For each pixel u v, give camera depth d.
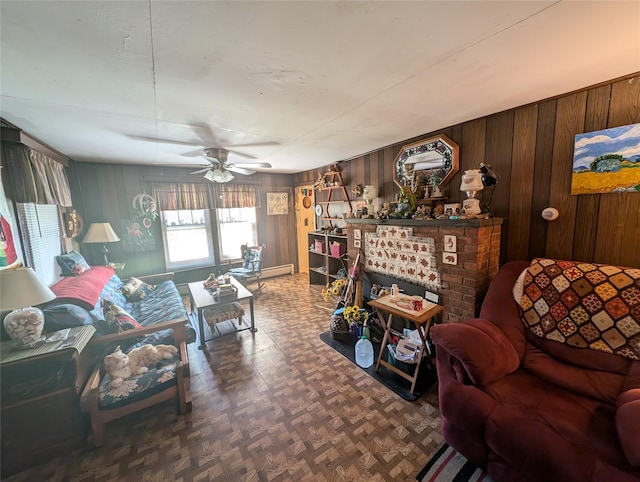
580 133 1.78
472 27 1.11
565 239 1.91
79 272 2.78
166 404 1.93
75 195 3.57
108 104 1.77
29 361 1.45
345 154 3.59
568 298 1.59
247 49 1.22
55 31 1.04
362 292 3.24
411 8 0.98
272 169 4.84
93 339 1.82
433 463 1.44
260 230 5.20
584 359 1.47
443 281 2.36
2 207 1.92
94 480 1.40
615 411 1.20
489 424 1.24
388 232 2.87
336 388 2.05
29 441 1.48
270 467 1.44
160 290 3.41
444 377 1.55
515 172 2.11
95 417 1.56
